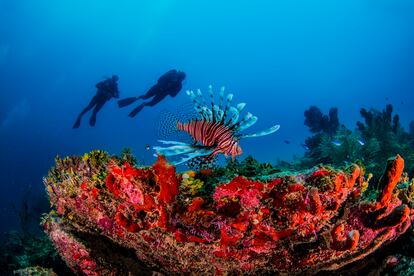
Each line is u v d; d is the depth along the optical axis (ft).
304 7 326.85
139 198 6.45
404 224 7.69
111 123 246.47
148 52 303.68
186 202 6.42
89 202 8.18
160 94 37.65
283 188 5.80
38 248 15.66
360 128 36.32
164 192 6.11
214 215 6.29
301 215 5.97
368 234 7.07
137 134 223.10
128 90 297.94
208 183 7.26
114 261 8.87
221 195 6.06
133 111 38.75
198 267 7.50
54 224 9.40
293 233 6.34
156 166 5.98
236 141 8.70
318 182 5.82
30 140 174.50
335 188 5.81
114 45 276.82
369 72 357.20
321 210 6.03
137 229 6.94
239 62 363.15
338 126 52.70
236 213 6.19
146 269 8.86
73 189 8.48
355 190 6.84
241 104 8.86
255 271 7.34
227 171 8.07
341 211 6.72
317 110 54.29
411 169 22.08
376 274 8.43
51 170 9.45
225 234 6.38
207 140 8.89
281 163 41.39
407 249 8.84
